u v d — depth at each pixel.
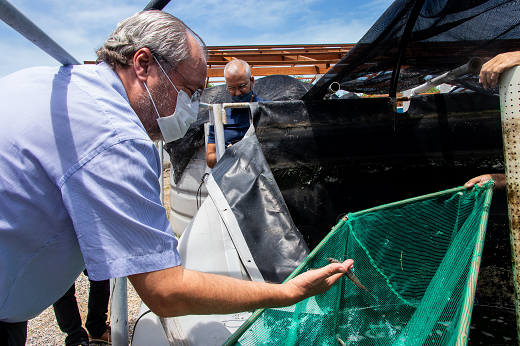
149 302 0.94
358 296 1.66
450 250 1.66
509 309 2.70
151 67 1.11
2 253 0.92
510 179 1.54
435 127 2.91
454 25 2.29
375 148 2.85
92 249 0.89
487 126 2.93
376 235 1.71
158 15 1.13
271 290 1.09
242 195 2.06
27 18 0.83
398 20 2.21
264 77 6.12
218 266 1.90
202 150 4.31
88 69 1.05
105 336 2.46
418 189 2.92
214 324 1.70
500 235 2.72
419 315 1.51
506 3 2.03
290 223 1.98
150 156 1.01
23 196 0.91
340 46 5.70
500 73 1.53
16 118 0.93
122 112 0.98
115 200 0.89
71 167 0.89
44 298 1.10
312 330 1.44
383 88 3.48
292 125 2.68
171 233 1.02
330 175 2.76
